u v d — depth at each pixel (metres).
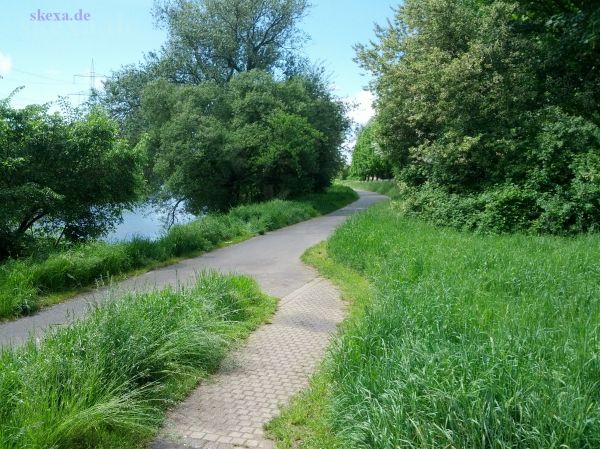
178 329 5.14
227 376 4.91
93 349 4.23
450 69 14.24
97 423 3.57
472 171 15.18
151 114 27.97
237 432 3.82
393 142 18.30
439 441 3.01
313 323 6.75
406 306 5.26
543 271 7.03
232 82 28.58
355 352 4.36
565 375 3.35
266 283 9.48
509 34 14.74
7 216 11.35
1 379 3.62
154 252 11.75
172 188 26.39
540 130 14.59
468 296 5.81
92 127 13.10
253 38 33.12
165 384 4.48
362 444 3.20
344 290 8.66
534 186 13.45
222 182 27.89
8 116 12.25
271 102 27.53
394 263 8.51
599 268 7.34
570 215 12.65
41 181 12.44
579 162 13.30
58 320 7.08
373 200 37.66
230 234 16.23
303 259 12.13
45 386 3.68
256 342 5.95
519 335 4.01
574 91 14.57
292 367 5.14
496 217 13.08
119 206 14.77
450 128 15.15
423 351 3.84
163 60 31.89
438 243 10.14
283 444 3.62
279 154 26.14
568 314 5.08
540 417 2.92
